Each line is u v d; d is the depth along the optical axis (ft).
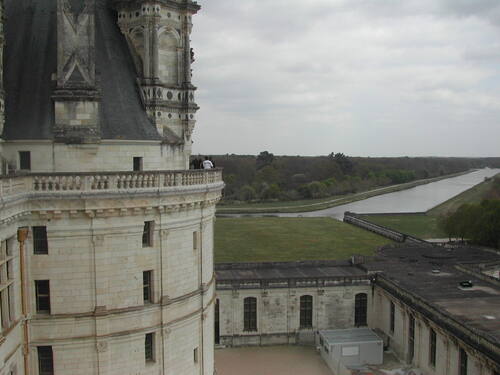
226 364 209.77
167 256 128.88
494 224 395.96
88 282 119.44
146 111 139.85
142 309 125.29
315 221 593.01
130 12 142.41
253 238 466.29
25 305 115.14
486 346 152.46
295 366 208.64
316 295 233.76
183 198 128.57
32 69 131.95
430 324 186.91
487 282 229.04
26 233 114.21
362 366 204.13
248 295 230.07
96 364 121.08
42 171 124.26
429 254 293.23
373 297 237.66
